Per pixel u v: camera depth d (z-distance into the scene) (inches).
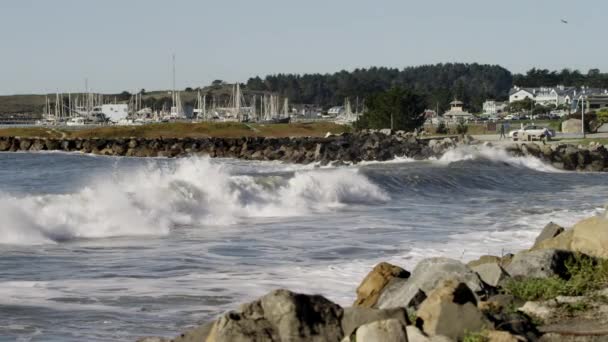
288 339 746.8
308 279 1353.3
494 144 5369.1
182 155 7126.0
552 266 1031.6
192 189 2276.1
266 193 2464.3
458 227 2100.1
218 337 747.4
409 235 1932.8
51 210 1871.3
